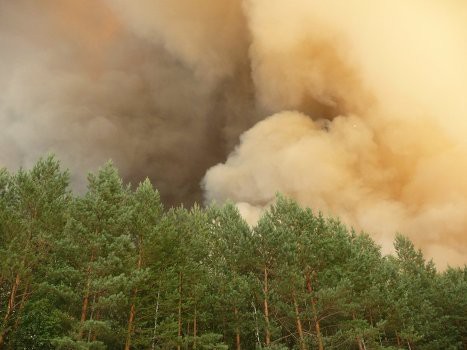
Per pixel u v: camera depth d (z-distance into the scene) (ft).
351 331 86.94
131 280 75.66
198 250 100.83
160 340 82.99
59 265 78.07
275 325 91.45
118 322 80.12
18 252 71.41
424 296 125.08
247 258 98.73
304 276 96.37
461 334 127.24
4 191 81.71
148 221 94.68
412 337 103.91
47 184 84.33
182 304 88.43
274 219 110.73
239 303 90.94
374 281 101.35
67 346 66.95
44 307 76.54
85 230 76.38
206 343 88.02
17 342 74.18
